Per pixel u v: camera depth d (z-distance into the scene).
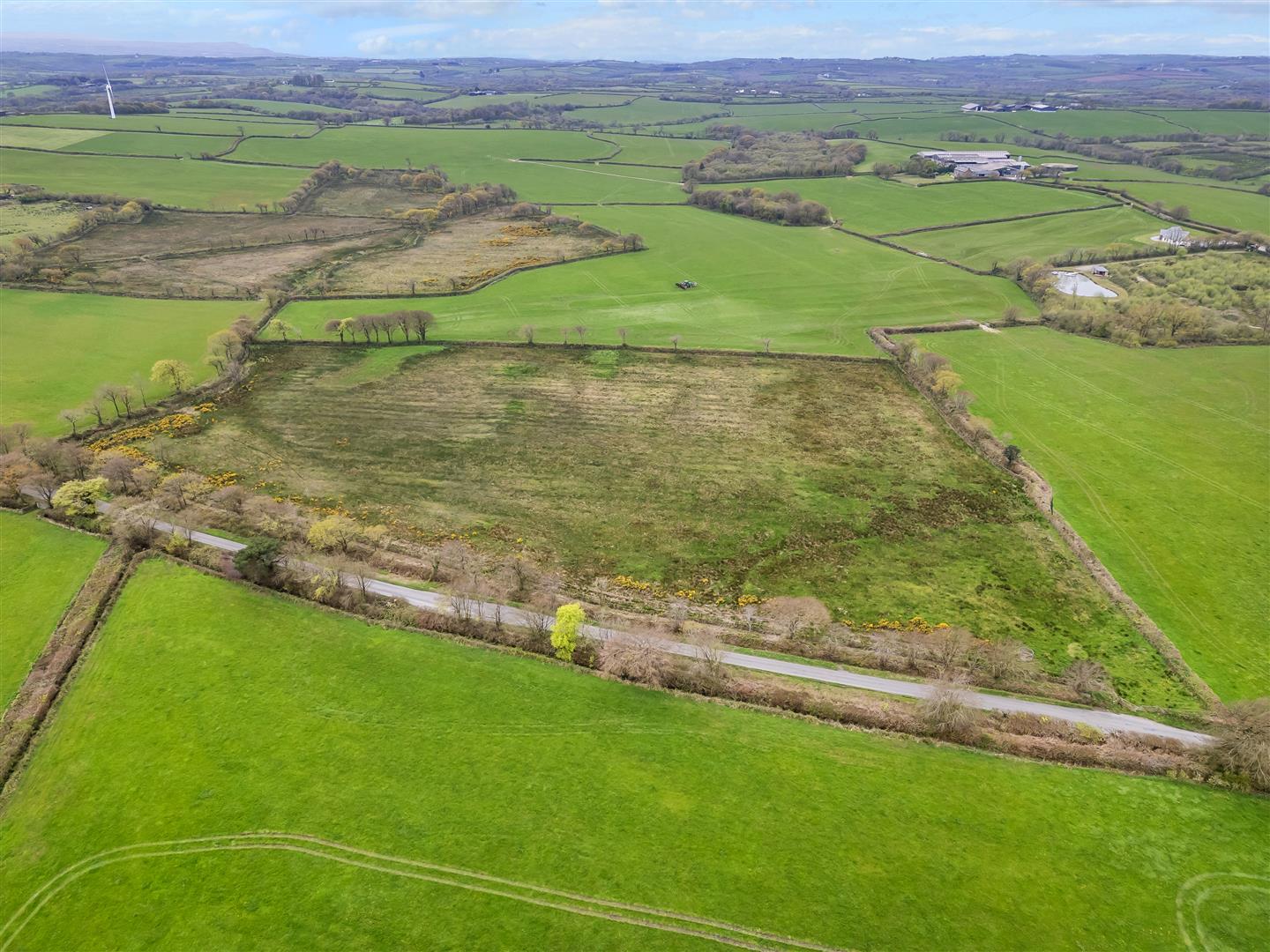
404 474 99.31
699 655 69.06
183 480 93.25
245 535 84.88
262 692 64.12
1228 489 95.50
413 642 70.25
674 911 48.34
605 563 83.25
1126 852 52.12
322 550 81.50
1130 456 103.19
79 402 112.56
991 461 102.44
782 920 47.81
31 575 76.94
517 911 48.19
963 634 71.00
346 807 54.53
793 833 53.19
